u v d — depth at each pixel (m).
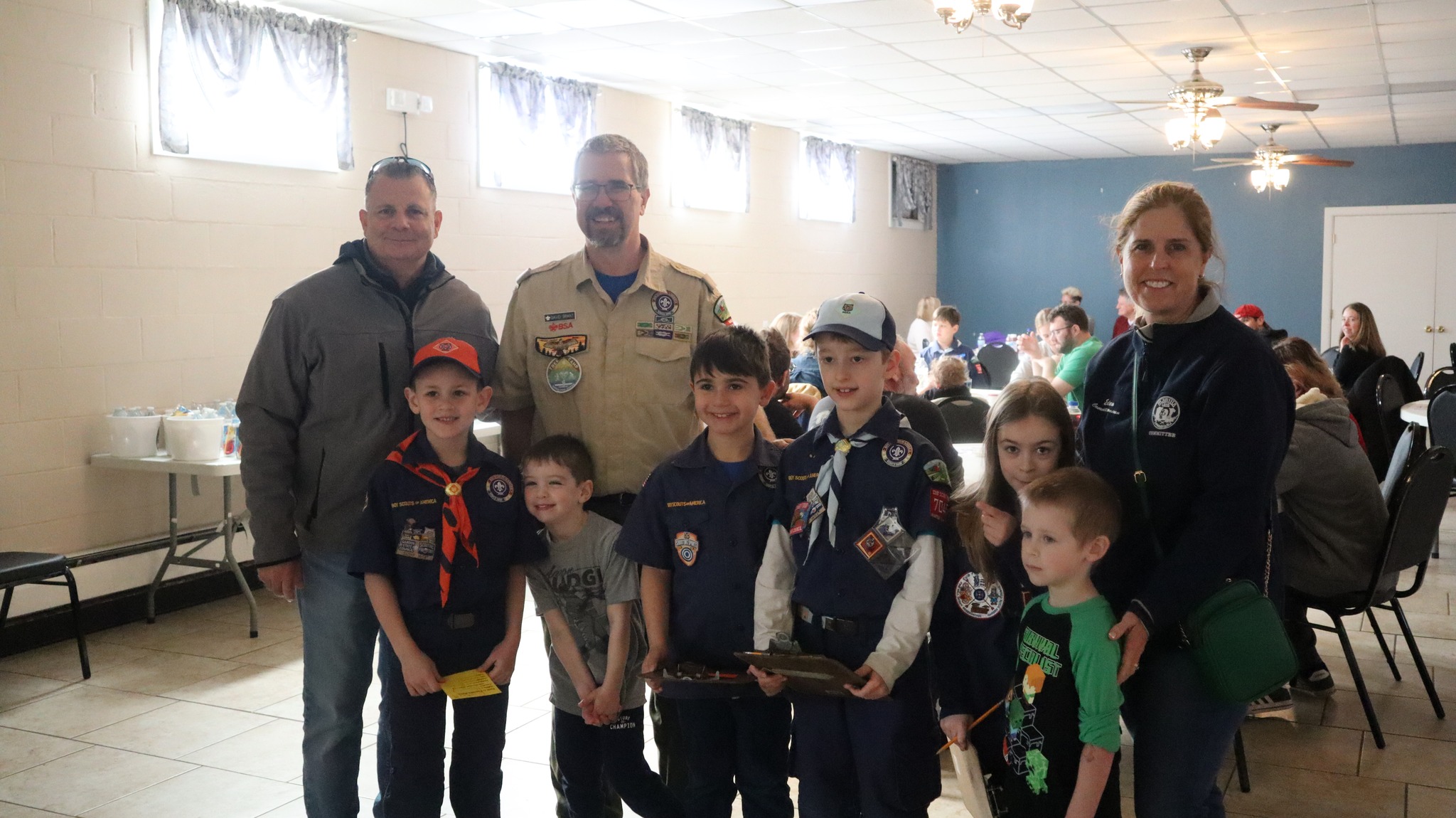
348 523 2.44
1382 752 3.23
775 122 9.97
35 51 4.45
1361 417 6.58
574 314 2.49
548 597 2.39
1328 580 3.34
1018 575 2.04
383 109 6.16
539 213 7.27
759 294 10.12
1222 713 1.86
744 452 2.25
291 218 5.59
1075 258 13.14
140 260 4.90
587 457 2.37
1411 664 4.02
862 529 2.03
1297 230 12.16
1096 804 1.78
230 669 4.20
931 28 6.32
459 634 2.26
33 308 4.51
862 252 11.98
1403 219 11.71
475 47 6.57
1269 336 7.66
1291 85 8.22
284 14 5.50
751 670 2.05
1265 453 1.81
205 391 5.21
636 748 2.39
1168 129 7.22
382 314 2.43
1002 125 10.26
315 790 2.47
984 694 2.09
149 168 4.92
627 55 6.94
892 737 2.00
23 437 4.50
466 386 2.25
